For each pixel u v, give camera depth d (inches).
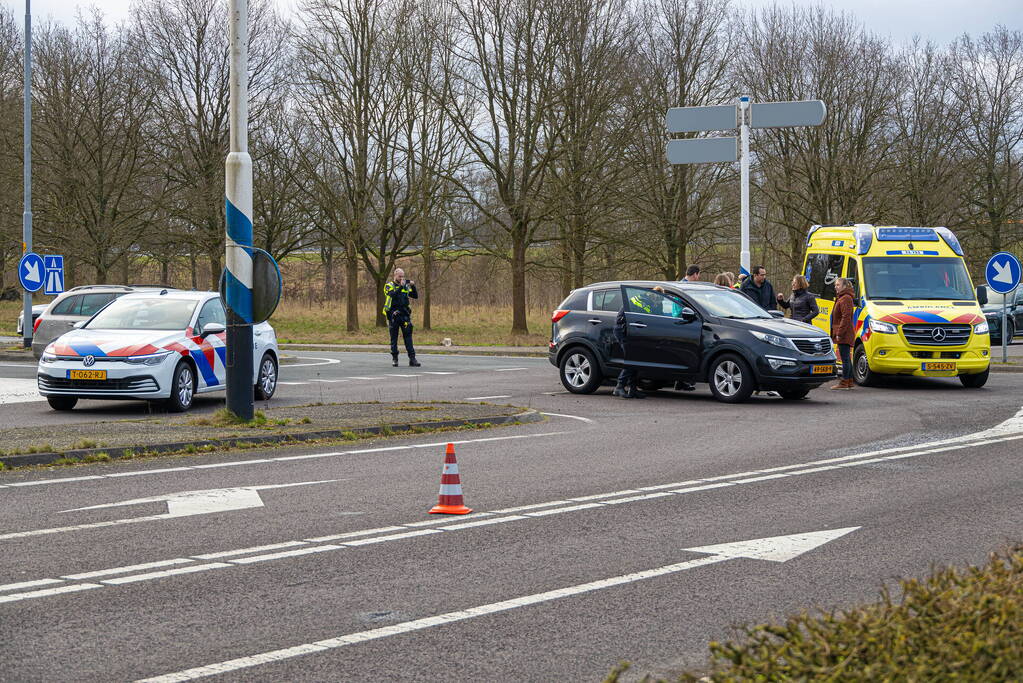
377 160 1913.1
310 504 358.9
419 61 1769.2
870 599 245.6
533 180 1657.2
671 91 1641.2
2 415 649.6
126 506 354.0
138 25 1754.4
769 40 1792.6
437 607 239.6
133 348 651.5
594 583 259.6
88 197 1692.9
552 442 515.8
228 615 233.0
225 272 538.6
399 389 828.6
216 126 1793.8
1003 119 1862.7
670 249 1665.8
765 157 1787.6
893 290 840.9
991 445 502.9
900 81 1786.4
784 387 704.4
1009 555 185.6
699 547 297.7
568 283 1689.2
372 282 2524.6
